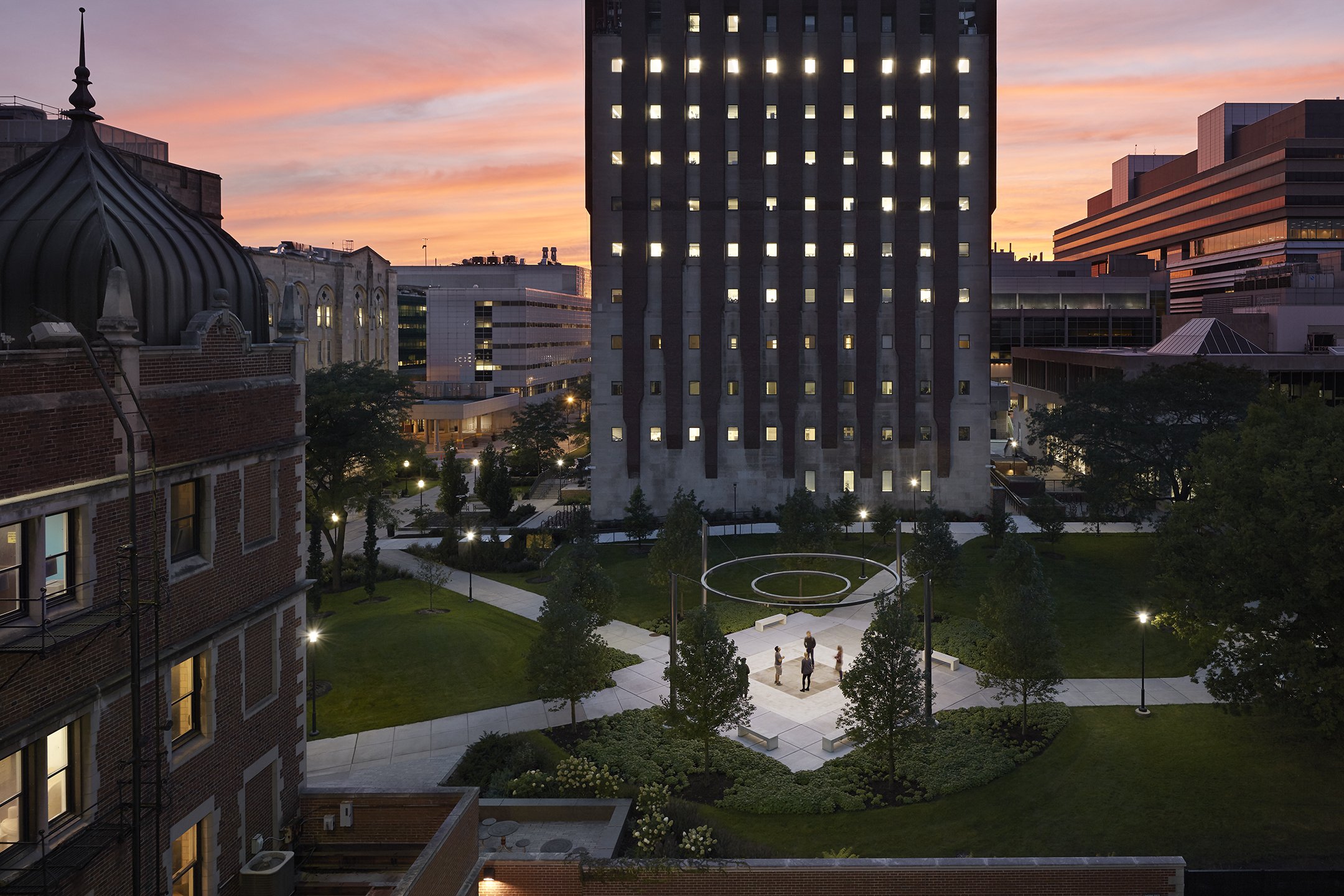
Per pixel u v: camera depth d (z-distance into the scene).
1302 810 29.31
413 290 161.62
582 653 35.62
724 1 73.19
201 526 20.02
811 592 54.81
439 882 21.22
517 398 141.50
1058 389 111.81
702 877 25.19
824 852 27.66
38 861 15.16
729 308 74.81
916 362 74.88
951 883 24.72
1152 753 33.47
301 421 24.00
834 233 73.62
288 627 23.23
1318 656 30.00
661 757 33.69
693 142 73.81
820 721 37.19
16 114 59.12
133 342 17.62
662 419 75.50
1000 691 39.50
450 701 38.78
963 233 74.75
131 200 20.88
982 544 64.31
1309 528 30.59
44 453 15.62
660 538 54.03
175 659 18.70
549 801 29.27
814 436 75.38
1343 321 105.06
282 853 21.44
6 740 14.61
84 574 16.52
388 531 70.31
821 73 72.81
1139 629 46.91
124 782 16.42
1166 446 66.50
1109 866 24.62
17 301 18.33
